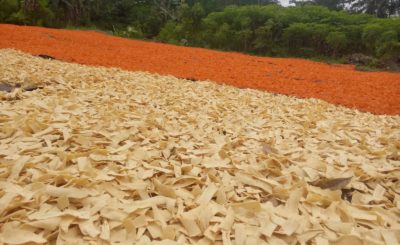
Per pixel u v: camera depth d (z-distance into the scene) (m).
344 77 9.84
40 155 2.50
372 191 2.63
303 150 3.26
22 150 2.54
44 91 4.76
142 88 5.88
